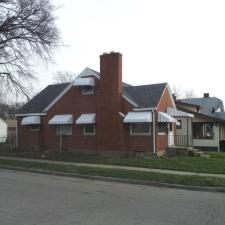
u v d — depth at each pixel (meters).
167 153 25.05
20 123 30.86
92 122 25.30
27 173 17.98
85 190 12.69
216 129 33.88
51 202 10.27
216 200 11.16
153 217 8.62
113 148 24.56
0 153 28.09
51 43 27.41
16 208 9.39
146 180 14.89
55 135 28.20
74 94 26.98
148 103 24.17
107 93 25.02
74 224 7.88
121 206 9.89
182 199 11.27
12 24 25.70
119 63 24.78
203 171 17.33
